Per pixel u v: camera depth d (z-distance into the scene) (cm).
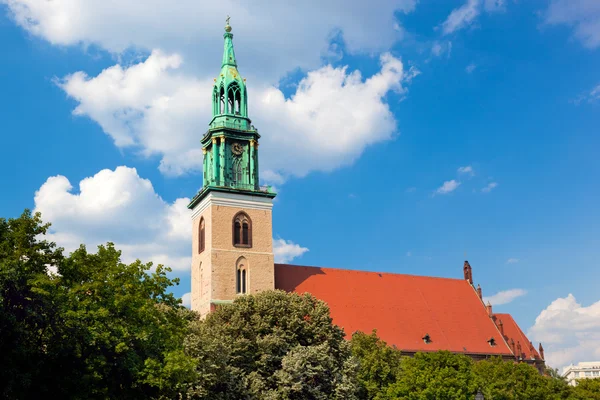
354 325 10719
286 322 7675
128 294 5250
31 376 4397
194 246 10712
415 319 11319
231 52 11100
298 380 6950
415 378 8312
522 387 9325
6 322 4281
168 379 5119
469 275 12594
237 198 10350
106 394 4772
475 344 11450
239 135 10581
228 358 6825
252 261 10188
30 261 4806
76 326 4756
